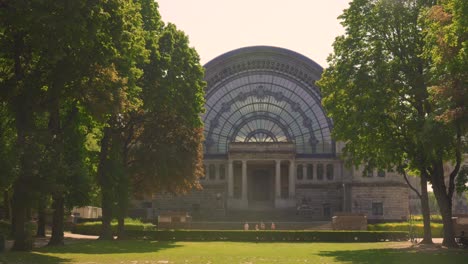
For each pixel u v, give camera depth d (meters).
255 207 108.94
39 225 63.06
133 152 64.25
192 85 61.88
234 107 115.06
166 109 61.44
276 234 68.25
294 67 114.06
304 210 103.12
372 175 104.69
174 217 83.12
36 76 38.81
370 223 90.38
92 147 57.03
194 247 52.12
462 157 50.28
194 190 110.44
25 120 38.56
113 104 40.03
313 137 113.62
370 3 51.16
